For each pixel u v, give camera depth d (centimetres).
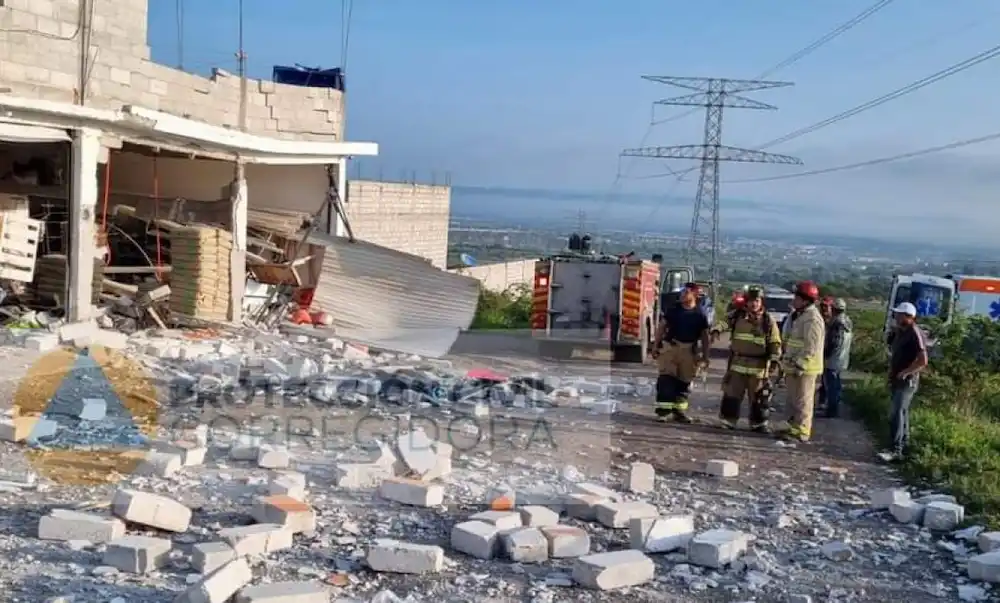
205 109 1764
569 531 650
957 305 2600
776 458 1027
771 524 758
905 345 1084
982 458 1014
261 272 1897
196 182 2173
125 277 1791
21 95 1351
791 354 1146
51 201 1683
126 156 2094
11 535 609
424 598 550
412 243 2962
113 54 1513
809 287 1154
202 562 565
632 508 726
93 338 1311
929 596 604
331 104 2089
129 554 562
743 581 612
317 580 564
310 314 1894
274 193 2189
